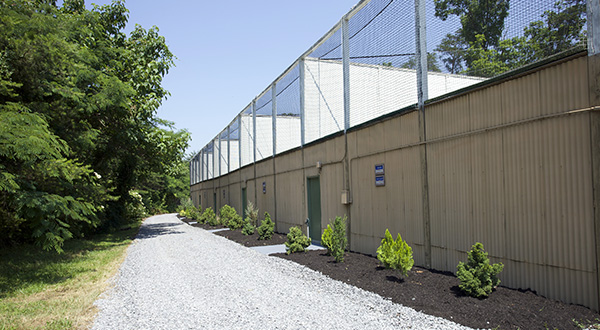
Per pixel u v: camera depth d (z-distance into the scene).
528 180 5.12
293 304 5.52
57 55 9.15
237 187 22.69
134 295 6.44
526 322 4.15
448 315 4.55
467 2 6.45
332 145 11.12
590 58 4.34
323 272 7.44
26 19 8.64
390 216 8.36
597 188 4.27
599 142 4.25
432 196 7.03
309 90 12.81
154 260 10.23
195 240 14.76
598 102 4.26
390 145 8.34
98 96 11.41
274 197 16.28
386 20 8.59
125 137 15.63
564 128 4.64
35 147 6.70
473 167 6.06
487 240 5.79
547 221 4.85
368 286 6.12
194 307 5.58
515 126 5.31
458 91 6.29
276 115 16.22
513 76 5.29
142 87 16.44
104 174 17.27
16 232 11.05
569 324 4.01
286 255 9.81
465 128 6.24
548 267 4.85
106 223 19.75
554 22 5.02
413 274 6.73
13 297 6.64
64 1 16.41
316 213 12.41
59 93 9.31
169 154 19.45
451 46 6.80
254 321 4.85
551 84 4.81
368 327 4.43
